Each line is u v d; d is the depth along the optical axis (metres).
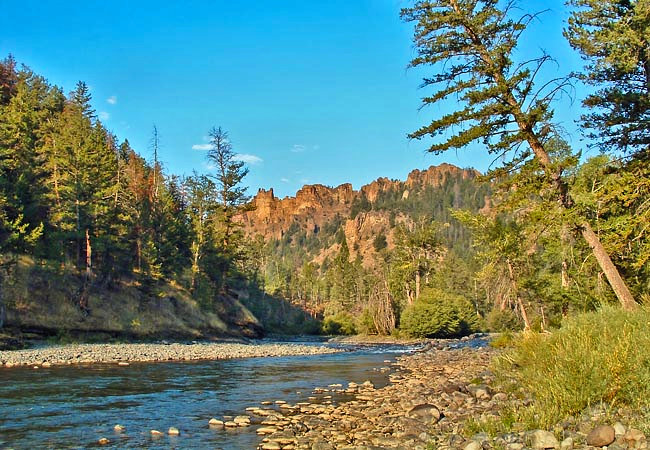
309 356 36.03
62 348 34.38
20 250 41.59
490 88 20.12
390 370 25.42
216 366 27.75
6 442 10.95
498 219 30.89
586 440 7.85
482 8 21.14
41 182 46.72
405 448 9.23
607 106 23.47
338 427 11.91
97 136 56.56
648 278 22.84
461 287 95.56
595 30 22.59
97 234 45.88
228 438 11.31
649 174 21.28
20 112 47.12
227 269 65.69
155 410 14.77
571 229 20.78
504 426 9.36
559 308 31.50
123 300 47.94
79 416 13.81
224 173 62.62
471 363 25.53
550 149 23.78
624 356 9.62
